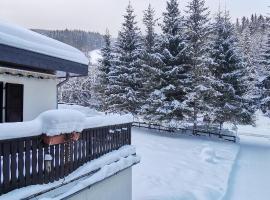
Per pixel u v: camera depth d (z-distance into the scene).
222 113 31.66
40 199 5.94
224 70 32.25
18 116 10.27
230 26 33.34
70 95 62.38
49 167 6.68
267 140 37.97
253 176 19.17
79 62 10.38
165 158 21.16
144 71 31.47
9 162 5.78
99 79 40.72
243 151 28.22
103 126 9.16
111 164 8.98
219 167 20.22
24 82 10.52
